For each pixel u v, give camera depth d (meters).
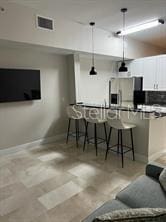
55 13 3.74
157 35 5.34
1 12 3.12
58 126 5.09
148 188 1.78
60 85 5.02
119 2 3.27
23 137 4.38
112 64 6.40
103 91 6.19
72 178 2.95
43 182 2.85
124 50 5.50
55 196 2.48
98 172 3.14
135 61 6.12
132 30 4.73
